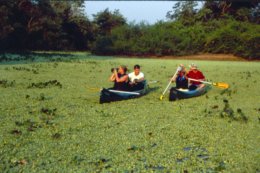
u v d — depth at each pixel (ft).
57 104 35.50
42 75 55.36
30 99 37.22
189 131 27.43
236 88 47.34
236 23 117.08
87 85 46.88
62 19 152.46
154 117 31.27
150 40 117.08
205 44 115.14
